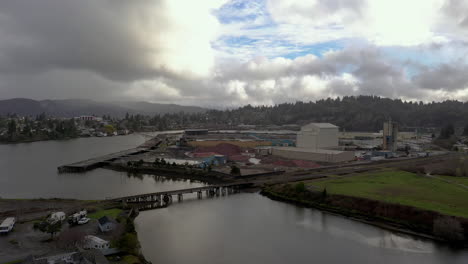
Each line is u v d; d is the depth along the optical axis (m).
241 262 62.62
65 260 51.19
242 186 128.00
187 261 62.31
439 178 131.25
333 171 150.38
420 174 140.75
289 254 66.81
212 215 92.62
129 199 104.69
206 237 75.31
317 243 72.75
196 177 149.12
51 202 94.56
